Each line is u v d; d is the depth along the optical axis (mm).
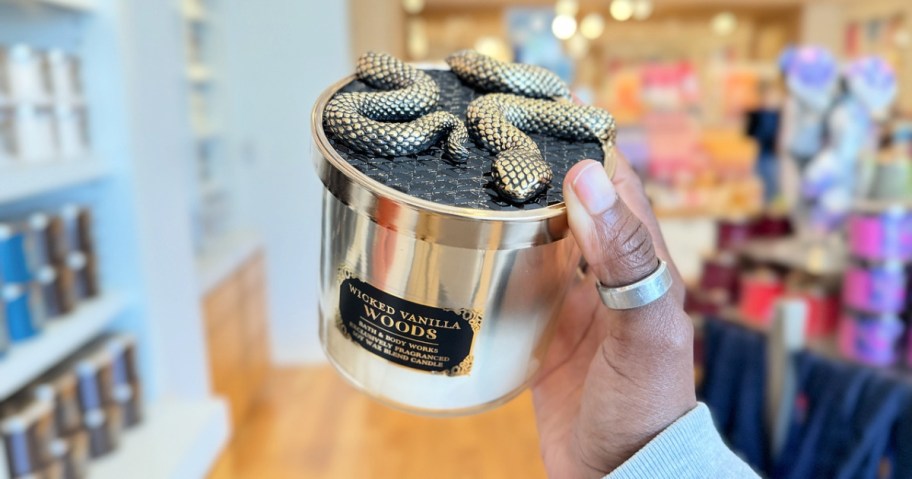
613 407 505
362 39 3188
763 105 2277
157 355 1801
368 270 459
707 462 489
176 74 1911
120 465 1515
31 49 1336
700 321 1577
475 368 485
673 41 3291
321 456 2143
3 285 1236
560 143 532
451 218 416
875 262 1268
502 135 483
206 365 1958
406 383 491
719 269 1819
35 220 1360
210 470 1800
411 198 420
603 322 657
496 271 447
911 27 2492
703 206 2287
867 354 1277
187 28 2344
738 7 3084
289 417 2439
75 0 1438
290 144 2883
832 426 1084
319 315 530
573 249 485
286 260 2977
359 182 427
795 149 1602
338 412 2471
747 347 1281
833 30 2996
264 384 2771
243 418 2441
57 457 1330
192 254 1926
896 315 1269
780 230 1948
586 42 3379
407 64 555
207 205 2537
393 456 2129
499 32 3570
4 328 1211
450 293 453
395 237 437
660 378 484
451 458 2109
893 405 1016
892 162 1372
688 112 2488
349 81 550
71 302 1463
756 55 3363
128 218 1681
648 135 2475
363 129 463
